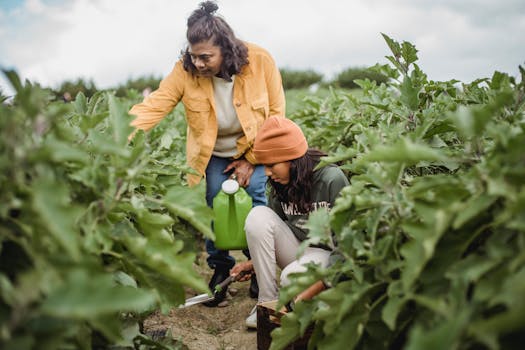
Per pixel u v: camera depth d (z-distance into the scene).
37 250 1.46
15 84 1.60
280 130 2.87
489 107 1.56
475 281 1.58
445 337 1.20
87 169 1.77
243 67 3.58
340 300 1.93
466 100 2.91
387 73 3.25
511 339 1.41
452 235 1.69
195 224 1.98
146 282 1.98
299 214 3.11
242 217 3.46
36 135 1.53
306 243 1.98
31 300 1.29
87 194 1.81
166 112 3.67
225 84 3.61
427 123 2.27
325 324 1.94
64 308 1.26
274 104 3.78
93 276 1.49
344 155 2.25
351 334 1.89
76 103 2.63
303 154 2.89
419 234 1.63
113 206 1.82
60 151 1.44
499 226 1.62
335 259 2.37
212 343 3.19
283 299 2.03
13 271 1.54
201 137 3.68
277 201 3.27
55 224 1.34
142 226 1.91
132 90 6.25
